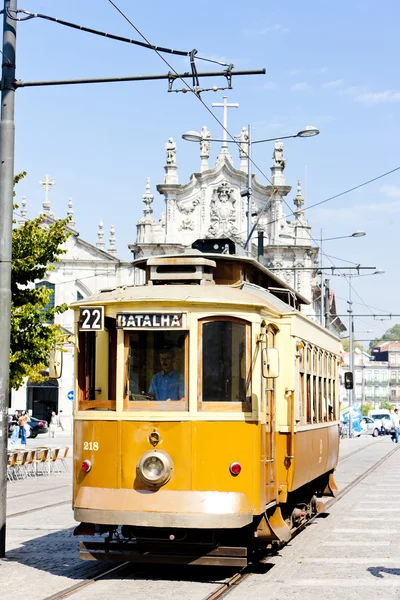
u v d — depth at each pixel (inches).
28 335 953.5
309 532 686.5
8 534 670.5
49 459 1233.4
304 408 614.5
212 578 497.0
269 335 535.5
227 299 489.4
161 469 470.6
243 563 469.1
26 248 968.9
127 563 545.6
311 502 733.3
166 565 540.1
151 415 478.0
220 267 557.6
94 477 484.1
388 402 6737.2
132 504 467.2
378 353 7239.2
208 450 474.9
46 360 970.7
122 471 477.4
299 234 3004.4
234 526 461.1
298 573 515.2
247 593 457.7
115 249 2945.4
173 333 485.4
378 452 1893.5
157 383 483.8
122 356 485.1
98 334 498.9
